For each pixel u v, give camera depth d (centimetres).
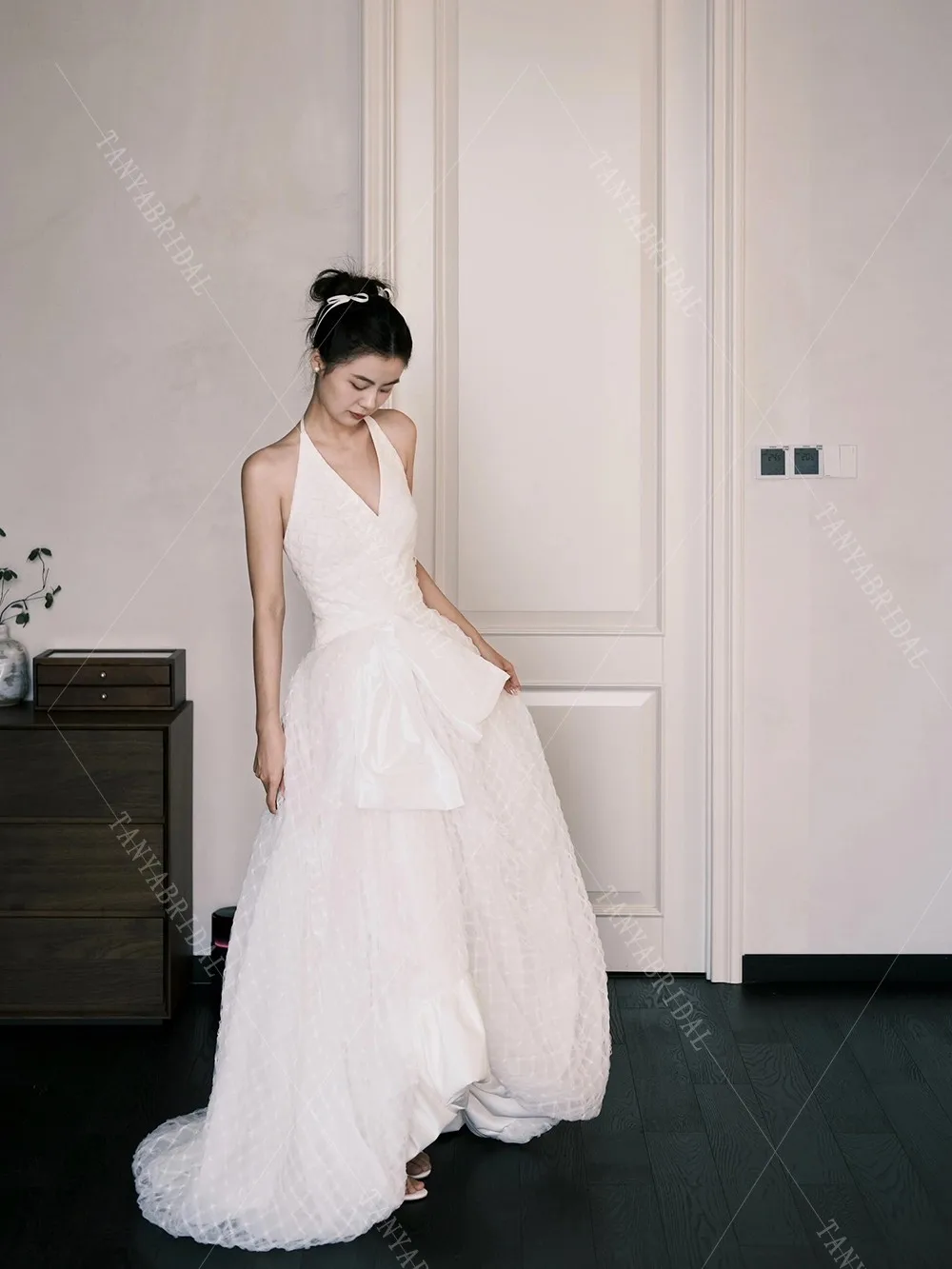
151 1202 253
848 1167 270
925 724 369
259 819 371
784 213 358
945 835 371
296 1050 249
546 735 374
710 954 373
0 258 356
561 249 363
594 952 277
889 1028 341
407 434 284
